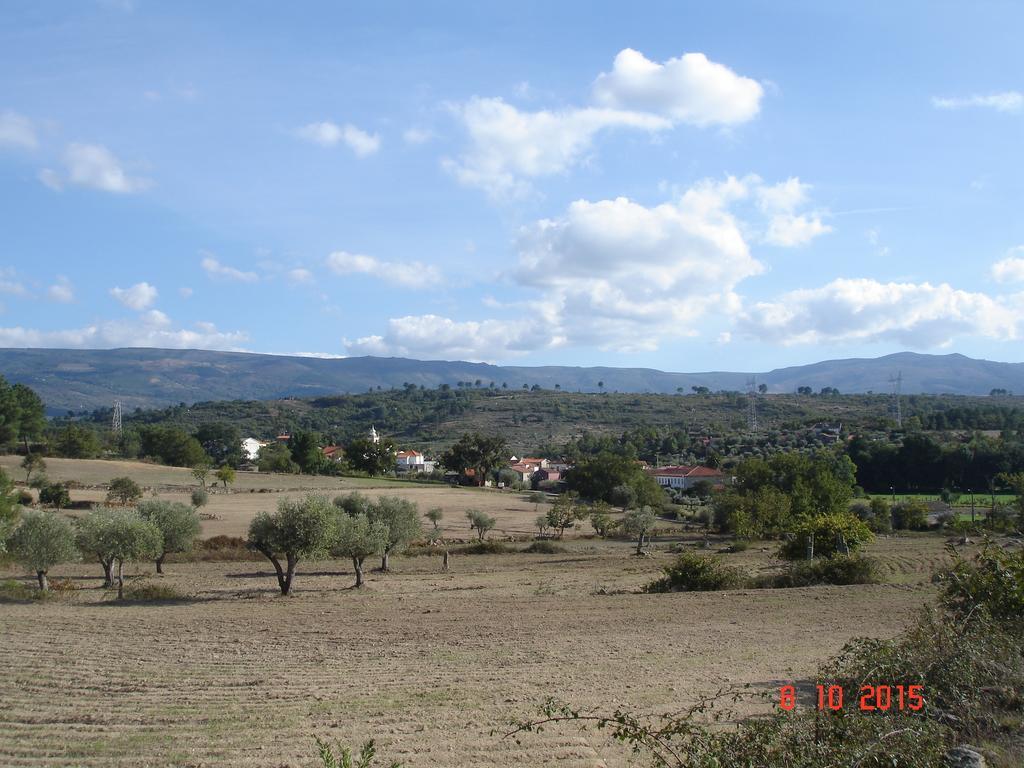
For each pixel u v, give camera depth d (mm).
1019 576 14625
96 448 127688
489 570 45562
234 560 48562
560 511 69750
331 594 34375
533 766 11031
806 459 84312
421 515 83000
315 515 34406
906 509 78250
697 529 77688
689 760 8305
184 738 12398
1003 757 9422
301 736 12508
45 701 14891
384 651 20156
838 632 22750
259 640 21703
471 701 14719
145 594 32938
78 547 35094
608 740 12102
